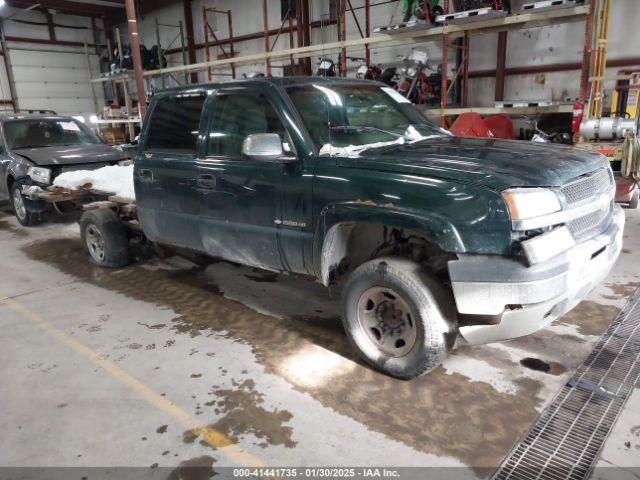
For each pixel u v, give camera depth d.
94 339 3.53
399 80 9.76
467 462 2.21
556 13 7.07
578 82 8.98
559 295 2.40
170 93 4.00
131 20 8.80
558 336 3.31
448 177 2.52
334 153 3.00
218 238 3.69
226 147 3.54
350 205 2.78
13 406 2.74
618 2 8.21
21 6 16.69
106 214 5.03
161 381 2.95
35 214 7.08
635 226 5.85
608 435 2.34
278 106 3.17
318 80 3.51
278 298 4.19
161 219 4.13
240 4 14.54
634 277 4.27
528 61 9.51
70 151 7.04
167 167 3.92
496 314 2.41
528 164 2.61
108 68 17.17
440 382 2.83
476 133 7.64
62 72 19.58
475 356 3.10
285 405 2.67
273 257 3.36
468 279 2.42
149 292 4.43
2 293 4.56
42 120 7.78
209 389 2.85
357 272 2.86
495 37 9.78
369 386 2.82
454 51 10.30
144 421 2.57
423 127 3.73
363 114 3.52
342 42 9.64
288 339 3.43
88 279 4.86
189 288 4.49
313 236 3.03
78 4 17.97
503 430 2.41
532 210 2.36
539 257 2.30
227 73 15.84
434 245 2.84
